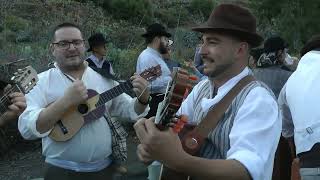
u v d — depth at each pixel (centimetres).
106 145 334
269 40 468
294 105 320
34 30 1344
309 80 317
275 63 464
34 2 1692
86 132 326
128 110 346
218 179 175
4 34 1266
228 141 197
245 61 207
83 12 1825
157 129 174
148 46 545
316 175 306
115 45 1431
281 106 352
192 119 221
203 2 2378
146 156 177
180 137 203
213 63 204
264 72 459
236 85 203
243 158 179
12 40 1283
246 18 202
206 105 206
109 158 343
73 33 331
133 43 1484
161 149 172
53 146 329
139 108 343
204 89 221
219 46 201
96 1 2030
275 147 192
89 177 333
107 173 342
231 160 179
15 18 1484
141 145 179
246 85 202
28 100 322
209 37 204
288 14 1608
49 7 1708
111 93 334
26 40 1290
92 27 1576
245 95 199
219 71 205
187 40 1309
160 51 543
